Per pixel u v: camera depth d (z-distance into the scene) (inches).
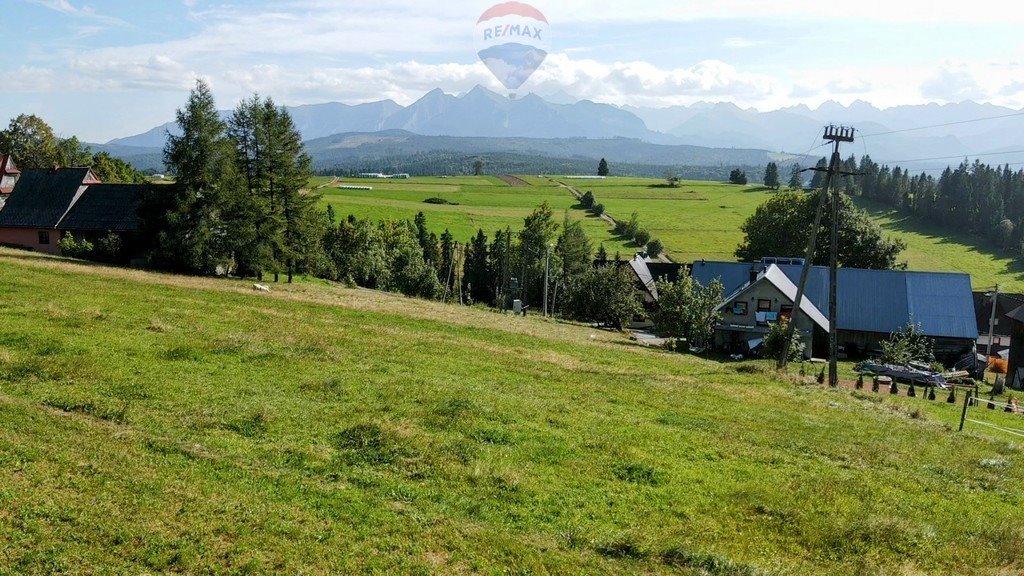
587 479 693.9
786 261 3351.4
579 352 1791.3
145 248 2541.8
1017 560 591.5
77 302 1429.6
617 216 7672.2
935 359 2861.7
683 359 2026.3
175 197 2396.7
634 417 983.6
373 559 494.0
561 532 570.3
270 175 2677.2
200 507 540.1
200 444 677.3
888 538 610.5
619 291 3324.3
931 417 1407.5
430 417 847.7
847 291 3154.5
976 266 6289.4
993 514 711.1
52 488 543.8
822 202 1857.8
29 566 440.8
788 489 715.4
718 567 525.0
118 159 5359.3
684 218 7642.7
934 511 699.4
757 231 4379.9
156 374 913.5
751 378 1631.4
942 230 7706.7
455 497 619.8
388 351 1317.7
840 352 3056.1
